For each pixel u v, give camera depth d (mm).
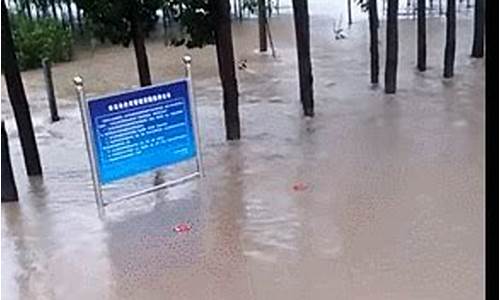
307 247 4215
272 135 6457
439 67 8578
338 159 5676
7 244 4543
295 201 4910
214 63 9766
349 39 10938
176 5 6789
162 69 9531
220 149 6133
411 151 5707
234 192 5148
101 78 9461
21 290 3965
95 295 3863
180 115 5105
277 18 13242
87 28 10836
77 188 5512
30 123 5746
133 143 4871
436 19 11625
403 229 4336
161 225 4668
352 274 3861
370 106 7141
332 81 8328
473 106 6859
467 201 4660
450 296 3543
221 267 4062
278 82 8594
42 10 13484
